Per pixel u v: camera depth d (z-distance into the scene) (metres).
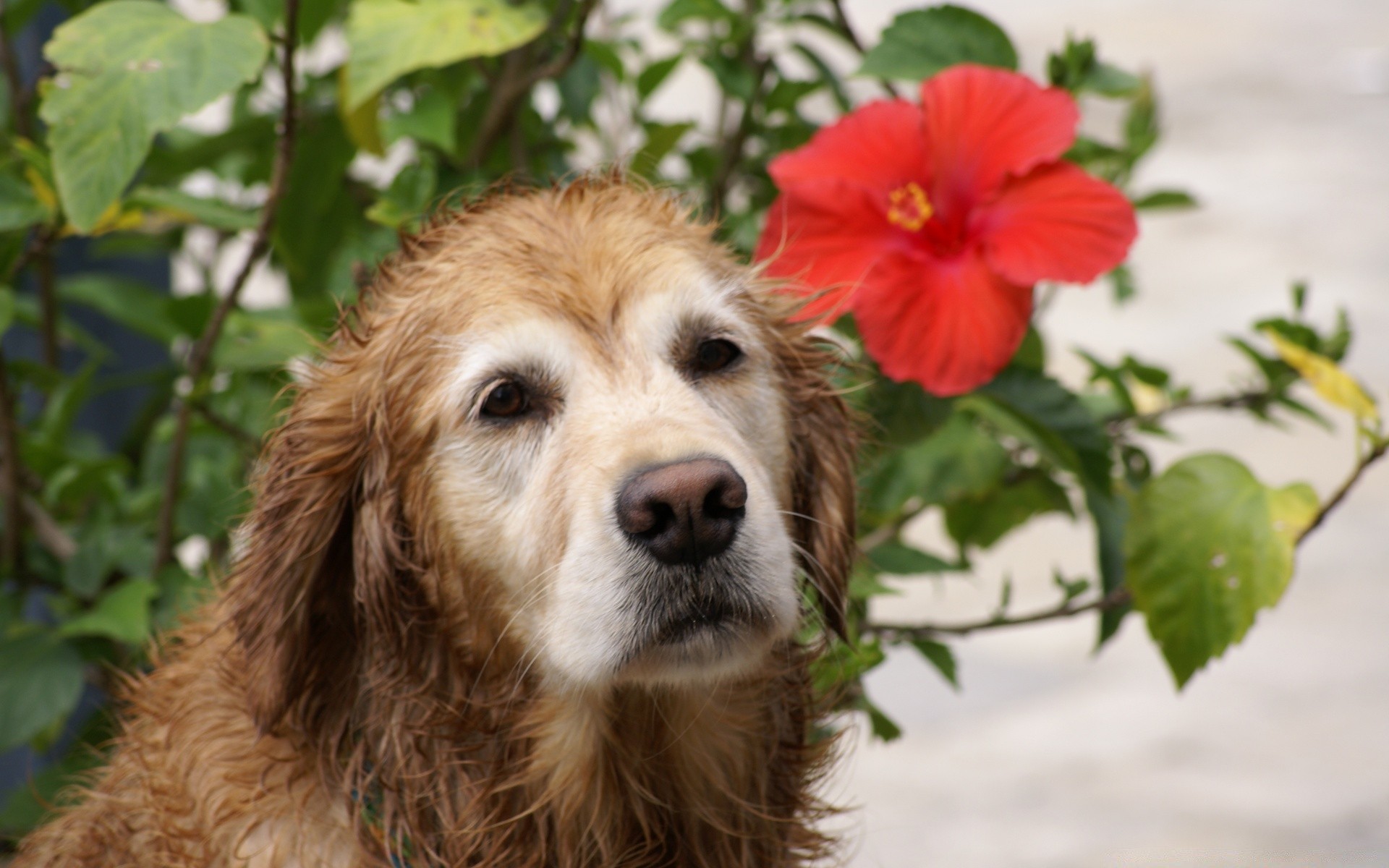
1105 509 3.41
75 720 4.67
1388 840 6.09
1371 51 19.58
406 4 3.32
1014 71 3.48
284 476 2.94
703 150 4.36
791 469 3.19
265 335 3.70
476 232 3.04
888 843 6.34
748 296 3.13
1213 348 11.25
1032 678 7.98
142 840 3.02
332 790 3.00
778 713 3.23
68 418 3.94
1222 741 7.18
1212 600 3.10
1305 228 13.78
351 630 3.07
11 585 3.95
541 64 4.05
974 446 3.73
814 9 4.20
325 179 4.12
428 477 2.90
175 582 3.74
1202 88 18.06
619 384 2.81
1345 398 3.14
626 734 3.05
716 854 3.22
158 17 3.11
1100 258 3.07
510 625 2.88
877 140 3.27
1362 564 9.02
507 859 3.10
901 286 3.11
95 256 4.78
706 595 2.69
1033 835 6.34
